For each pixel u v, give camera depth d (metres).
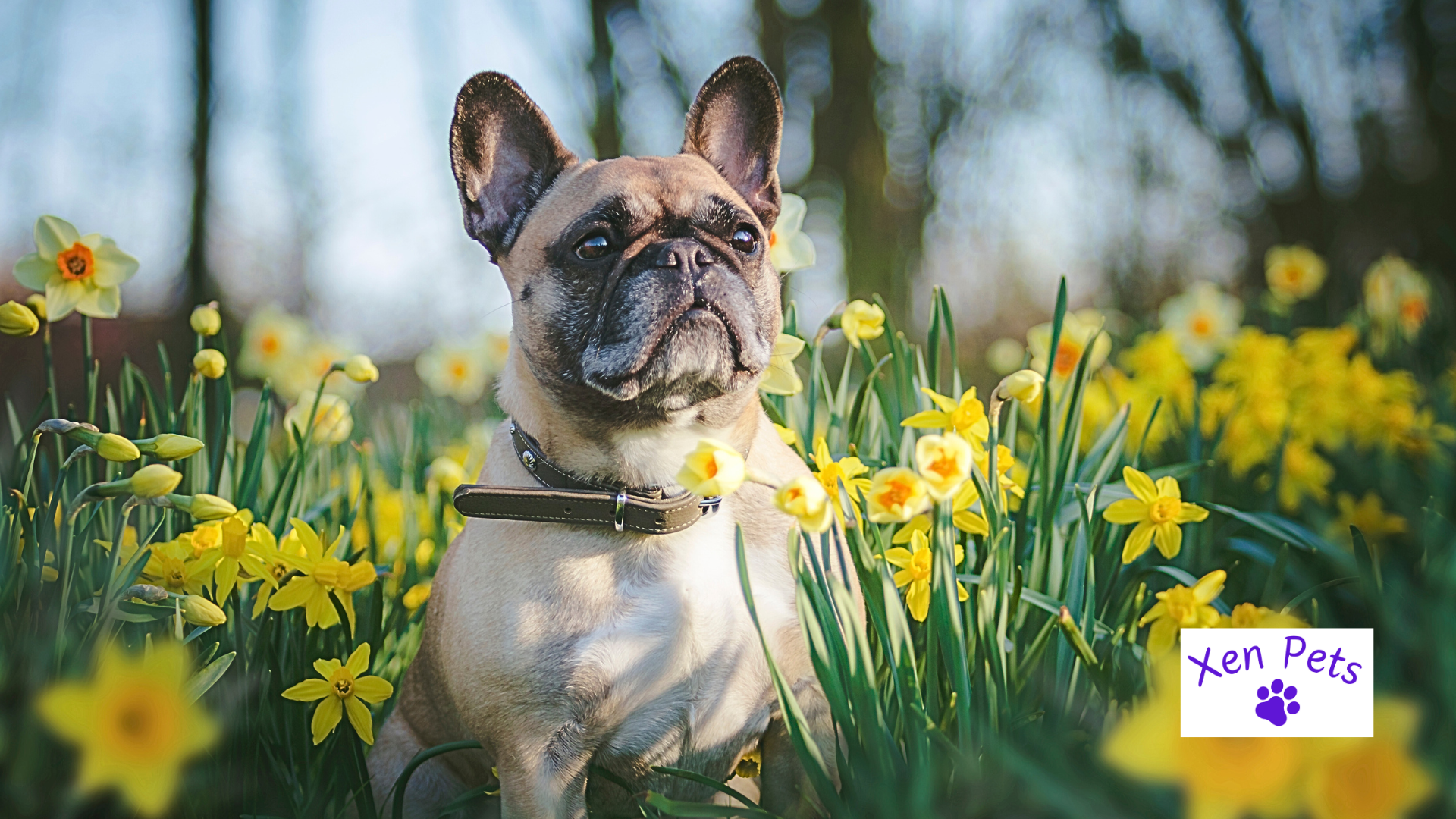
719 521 1.09
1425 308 1.89
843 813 0.91
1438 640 0.87
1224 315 1.70
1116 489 1.21
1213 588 0.94
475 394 1.90
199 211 4.03
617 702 1.06
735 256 1.13
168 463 1.20
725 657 1.07
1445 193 3.81
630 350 1.08
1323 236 4.03
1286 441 1.36
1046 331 1.48
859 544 0.98
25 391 1.77
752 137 1.23
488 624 1.06
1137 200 4.25
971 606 1.00
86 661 0.94
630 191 1.13
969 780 0.89
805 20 4.14
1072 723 0.96
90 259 1.17
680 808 0.93
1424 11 3.83
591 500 1.07
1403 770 0.79
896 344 1.29
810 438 1.27
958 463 0.90
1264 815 0.80
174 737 0.87
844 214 3.91
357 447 1.43
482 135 1.19
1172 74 4.20
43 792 0.93
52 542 1.01
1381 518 1.32
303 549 1.11
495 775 1.14
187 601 0.99
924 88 4.30
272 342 1.67
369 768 1.20
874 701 0.93
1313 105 4.08
